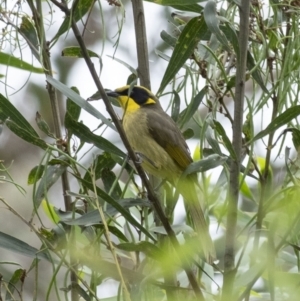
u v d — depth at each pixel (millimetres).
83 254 6750
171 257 6293
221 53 8695
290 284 6469
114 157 7688
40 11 6988
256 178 6973
